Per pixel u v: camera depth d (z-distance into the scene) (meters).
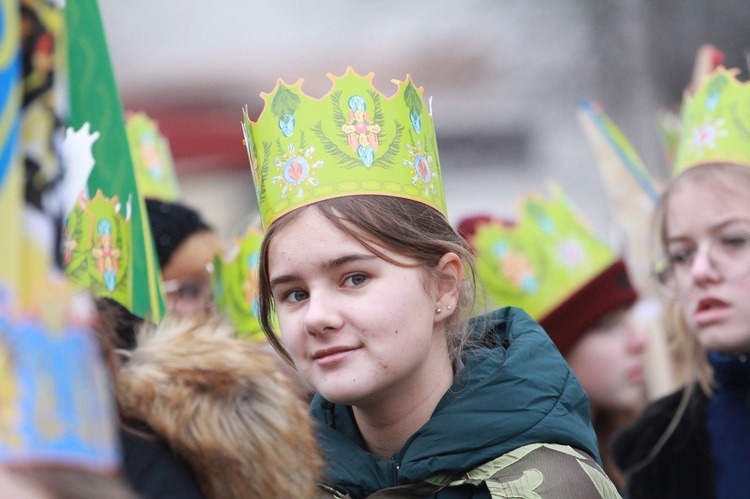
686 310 6.61
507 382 4.62
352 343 4.34
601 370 7.80
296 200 4.62
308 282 4.42
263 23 29.00
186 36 29.08
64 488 2.28
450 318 4.76
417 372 4.59
